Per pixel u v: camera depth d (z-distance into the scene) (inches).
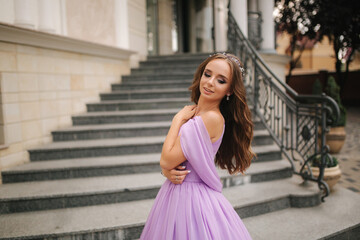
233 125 65.7
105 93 229.8
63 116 187.8
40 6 183.5
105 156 158.9
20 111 150.6
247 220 118.7
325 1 478.6
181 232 57.9
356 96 677.9
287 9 532.7
